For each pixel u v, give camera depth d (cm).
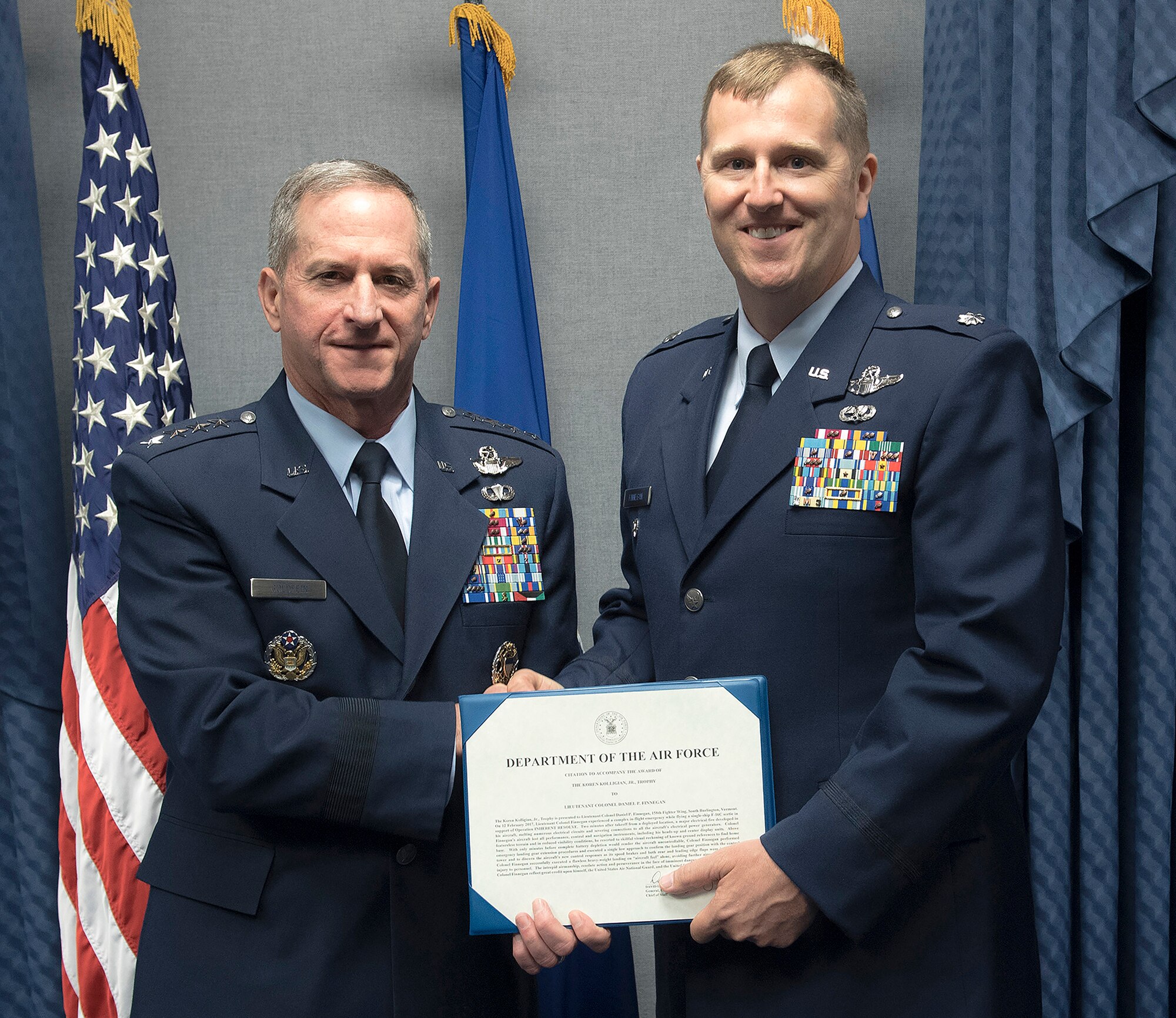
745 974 116
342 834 123
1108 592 171
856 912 106
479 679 131
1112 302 163
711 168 125
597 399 220
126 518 129
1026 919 120
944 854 114
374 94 216
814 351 125
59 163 213
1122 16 166
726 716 115
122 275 189
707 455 133
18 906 192
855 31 215
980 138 185
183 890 122
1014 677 107
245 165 215
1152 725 169
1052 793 172
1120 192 162
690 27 216
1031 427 116
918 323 123
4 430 190
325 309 125
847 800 108
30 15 212
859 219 132
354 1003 119
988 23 179
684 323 218
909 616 118
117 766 177
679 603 127
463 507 135
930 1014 111
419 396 147
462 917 126
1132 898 171
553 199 218
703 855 115
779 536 120
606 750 116
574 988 192
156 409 189
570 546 146
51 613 193
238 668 123
